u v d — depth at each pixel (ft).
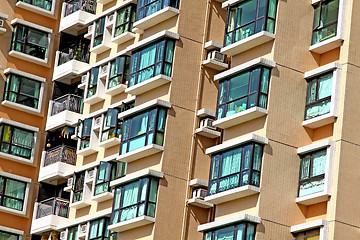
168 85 233.55
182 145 230.89
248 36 220.02
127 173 236.22
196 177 230.27
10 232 277.23
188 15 238.89
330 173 203.10
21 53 288.92
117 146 253.65
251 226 204.95
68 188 265.75
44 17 295.28
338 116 206.39
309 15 219.20
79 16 281.13
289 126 211.61
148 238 224.53
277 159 209.36
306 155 209.67
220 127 221.46
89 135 261.85
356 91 208.13
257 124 213.46
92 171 256.93
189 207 227.81
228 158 214.69
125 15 262.26
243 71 218.38
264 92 213.05
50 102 282.97
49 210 266.77
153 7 243.81
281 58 215.10
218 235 210.18
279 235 205.16
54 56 293.64
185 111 232.94
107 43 267.59
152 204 225.56
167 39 235.40
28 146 285.43
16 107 285.64
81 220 254.27
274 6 218.18
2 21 288.71
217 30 240.94
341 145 203.92
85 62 280.51
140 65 240.53
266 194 206.90
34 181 284.41
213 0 242.37
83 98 274.98
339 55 212.23
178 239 225.35
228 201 214.07
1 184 279.90
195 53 237.25
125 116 238.89
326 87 210.38
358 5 212.64
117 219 231.30
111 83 260.42
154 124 229.86
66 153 272.72
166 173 227.81
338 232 199.00
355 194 202.49
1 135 282.56
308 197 204.85
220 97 222.69
